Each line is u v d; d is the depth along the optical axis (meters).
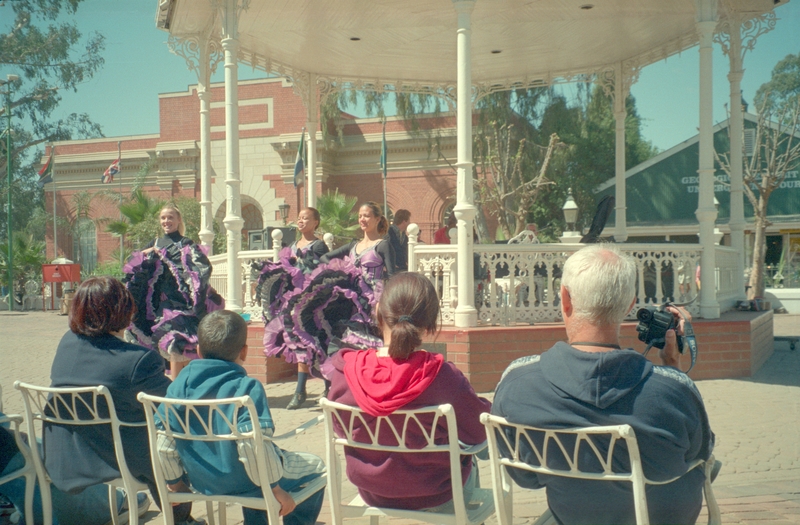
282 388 7.02
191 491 2.72
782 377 7.03
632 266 1.99
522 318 6.92
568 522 2.04
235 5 7.25
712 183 7.22
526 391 1.96
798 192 20.83
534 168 22.78
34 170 19.67
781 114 17.66
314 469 2.86
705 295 7.29
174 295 5.27
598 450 1.86
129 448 2.73
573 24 9.02
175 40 9.02
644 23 9.02
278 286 5.71
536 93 23.23
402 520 3.34
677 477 1.93
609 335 1.98
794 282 20.00
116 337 2.88
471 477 2.65
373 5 8.30
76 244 23.30
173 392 2.58
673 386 1.88
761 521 3.16
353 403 2.38
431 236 26.75
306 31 9.24
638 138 24.19
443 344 6.47
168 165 26.36
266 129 27.12
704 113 7.17
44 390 2.68
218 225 26.19
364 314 5.25
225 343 2.63
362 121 27.30
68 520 3.18
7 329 13.99
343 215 22.70
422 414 2.28
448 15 8.67
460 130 6.63
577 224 23.47
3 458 2.97
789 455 4.30
